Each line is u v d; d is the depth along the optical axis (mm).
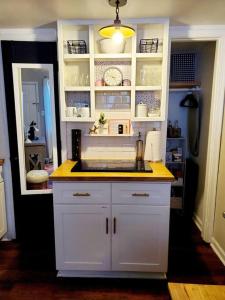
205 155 2623
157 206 1736
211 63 2484
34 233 2469
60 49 1971
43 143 2344
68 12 1794
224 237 2111
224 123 2205
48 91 2264
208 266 2029
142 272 1866
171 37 2125
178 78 2994
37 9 1733
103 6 1688
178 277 1885
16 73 2217
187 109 3246
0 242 2408
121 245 1801
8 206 2396
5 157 2311
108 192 1737
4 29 2145
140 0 1590
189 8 1739
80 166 1994
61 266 1847
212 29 2107
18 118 2277
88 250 1820
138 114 2094
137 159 2232
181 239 2486
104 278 1884
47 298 1675
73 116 2111
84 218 1778
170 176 1698
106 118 2240
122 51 2014
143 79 2133
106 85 2088
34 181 2396
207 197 2373
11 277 1889
